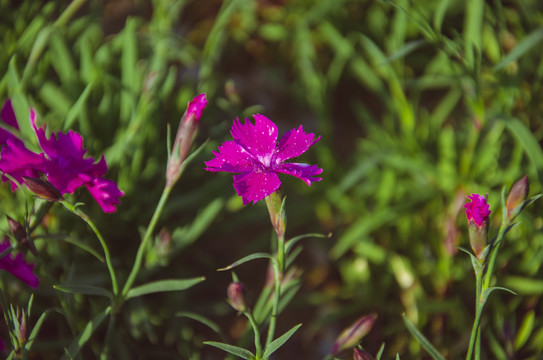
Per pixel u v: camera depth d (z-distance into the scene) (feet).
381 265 1.76
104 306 1.65
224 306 1.76
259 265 1.82
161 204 1.41
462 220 1.70
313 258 1.84
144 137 1.73
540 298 1.68
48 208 1.40
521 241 1.68
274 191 1.34
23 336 1.40
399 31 1.81
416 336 1.42
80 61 1.89
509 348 1.60
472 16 1.68
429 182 1.79
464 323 1.67
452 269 1.71
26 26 1.83
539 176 1.59
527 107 1.79
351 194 1.87
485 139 1.76
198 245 1.80
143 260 1.69
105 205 1.39
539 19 1.84
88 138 1.70
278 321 1.76
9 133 1.46
